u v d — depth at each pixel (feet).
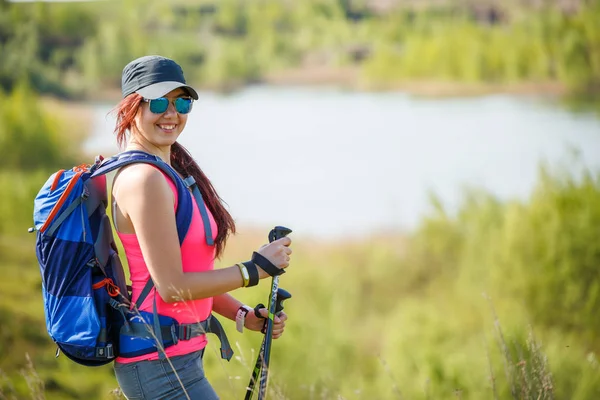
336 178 257.14
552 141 255.91
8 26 286.66
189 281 7.47
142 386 7.75
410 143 282.15
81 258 7.57
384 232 200.85
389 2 345.31
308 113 316.19
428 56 329.31
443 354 71.97
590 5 306.55
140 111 7.99
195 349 7.91
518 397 10.02
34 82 273.54
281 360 69.62
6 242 114.11
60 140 244.42
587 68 302.04
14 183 161.89
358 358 83.97
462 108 306.55
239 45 337.93
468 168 245.65
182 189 7.72
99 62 294.87
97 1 314.76
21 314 68.64
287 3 345.92
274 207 227.61
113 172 7.81
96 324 7.52
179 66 8.19
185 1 331.36
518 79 311.68
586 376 47.75
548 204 132.05
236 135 300.20
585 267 122.42
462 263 156.25
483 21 331.57
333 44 341.62
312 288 134.41
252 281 7.81
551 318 121.29
